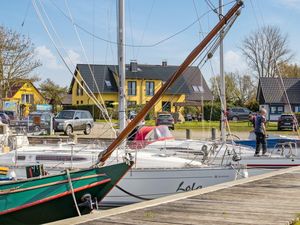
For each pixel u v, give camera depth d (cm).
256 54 6731
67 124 3022
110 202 1210
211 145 1495
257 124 1467
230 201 862
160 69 7150
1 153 1332
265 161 1427
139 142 1437
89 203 984
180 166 1254
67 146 1431
